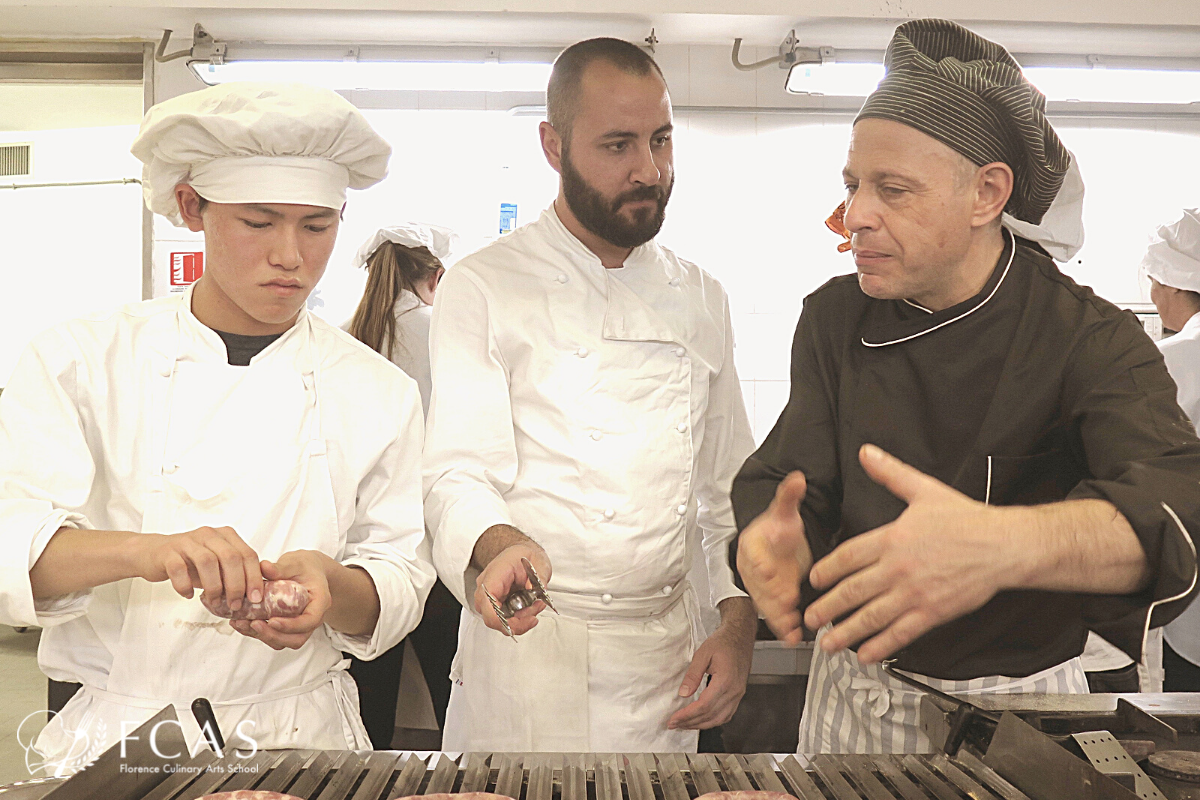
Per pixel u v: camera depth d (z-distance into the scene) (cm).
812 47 315
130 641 105
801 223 335
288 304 109
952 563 78
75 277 507
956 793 90
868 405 122
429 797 86
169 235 329
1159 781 91
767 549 98
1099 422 103
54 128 537
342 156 111
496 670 143
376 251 268
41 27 311
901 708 122
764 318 338
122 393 108
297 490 111
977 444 115
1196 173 340
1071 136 338
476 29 304
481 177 332
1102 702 109
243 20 297
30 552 95
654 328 149
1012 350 114
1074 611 115
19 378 105
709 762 99
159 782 89
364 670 238
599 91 138
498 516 133
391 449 119
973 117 103
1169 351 258
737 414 169
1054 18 289
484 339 148
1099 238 341
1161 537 81
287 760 95
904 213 106
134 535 97
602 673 142
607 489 144
